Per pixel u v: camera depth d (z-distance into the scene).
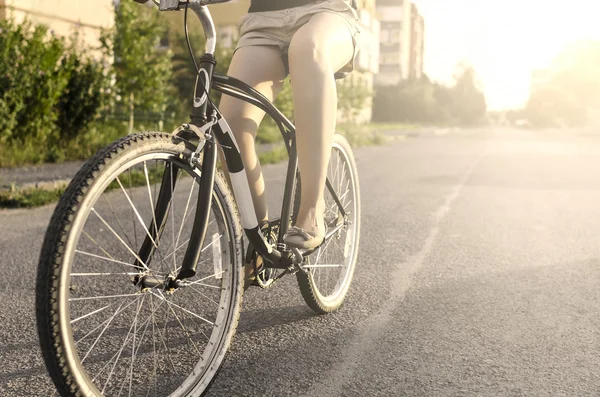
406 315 3.43
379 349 2.93
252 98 2.59
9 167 10.04
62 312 1.78
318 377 2.62
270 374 2.64
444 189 9.06
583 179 10.65
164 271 2.38
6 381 2.55
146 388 2.44
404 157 15.91
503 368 2.73
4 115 10.80
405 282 4.09
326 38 2.54
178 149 2.11
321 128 2.49
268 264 2.78
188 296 3.60
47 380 2.57
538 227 6.11
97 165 1.85
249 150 2.67
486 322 3.33
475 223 6.30
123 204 6.77
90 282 3.95
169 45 26.25
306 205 2.60
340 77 2.88
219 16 31.97
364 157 15.80
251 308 3.52
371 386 2.54
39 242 5.23
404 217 6.62
